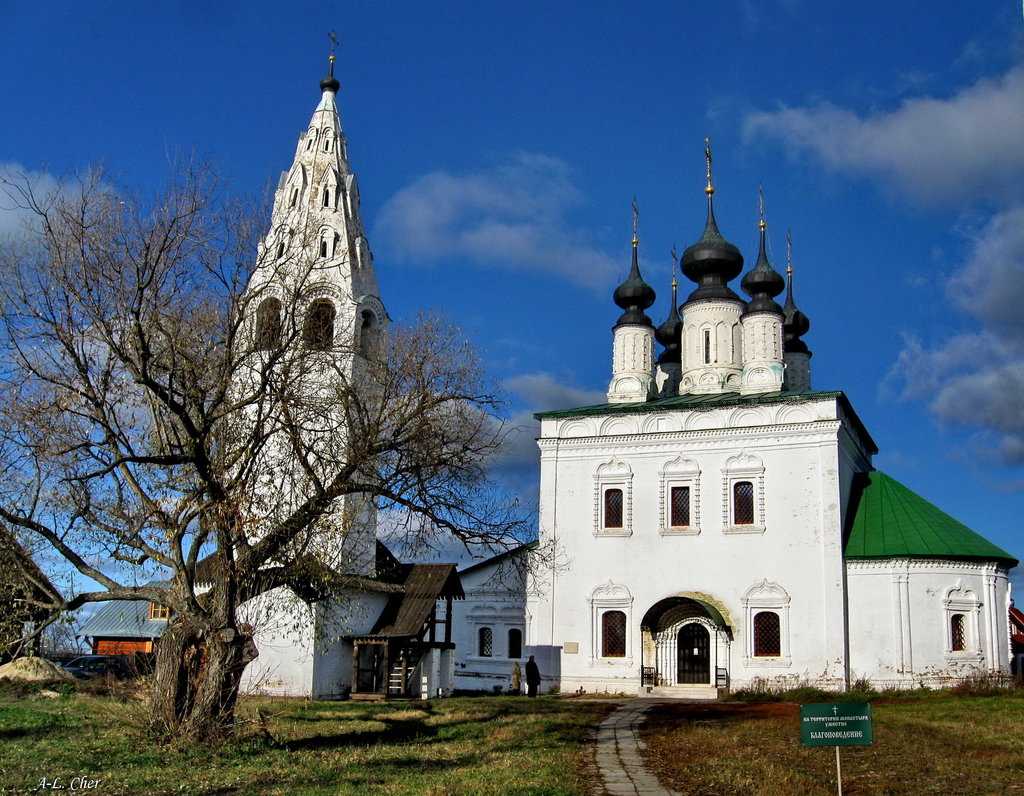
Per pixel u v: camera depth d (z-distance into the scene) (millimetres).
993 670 41625
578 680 45062
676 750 22844
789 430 44062
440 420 25531
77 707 28000
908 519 43438
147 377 19562
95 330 20688
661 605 44062
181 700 20875
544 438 48250
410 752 21438
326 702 34969
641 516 45906
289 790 16359
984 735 24172
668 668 44062
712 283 52938
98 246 20859
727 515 44406
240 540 21156
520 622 48625
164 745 20234
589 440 47469
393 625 39750
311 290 23938
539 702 37125
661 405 46562
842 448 44969
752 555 43594
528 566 32031
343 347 30062
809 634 41969
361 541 34781
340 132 42531
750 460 44500
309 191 41031
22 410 20203
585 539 46531
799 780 17969
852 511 45344
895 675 40906
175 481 21812
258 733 21859
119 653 56344
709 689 42000
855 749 21922
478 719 29203
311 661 36750
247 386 24078
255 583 22250
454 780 17609
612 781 18672
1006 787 17250
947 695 37969
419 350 27016
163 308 21391
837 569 42031
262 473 23391
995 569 42875
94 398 20047
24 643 21312
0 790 16141
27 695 31703
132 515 21312
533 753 21828
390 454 25047
